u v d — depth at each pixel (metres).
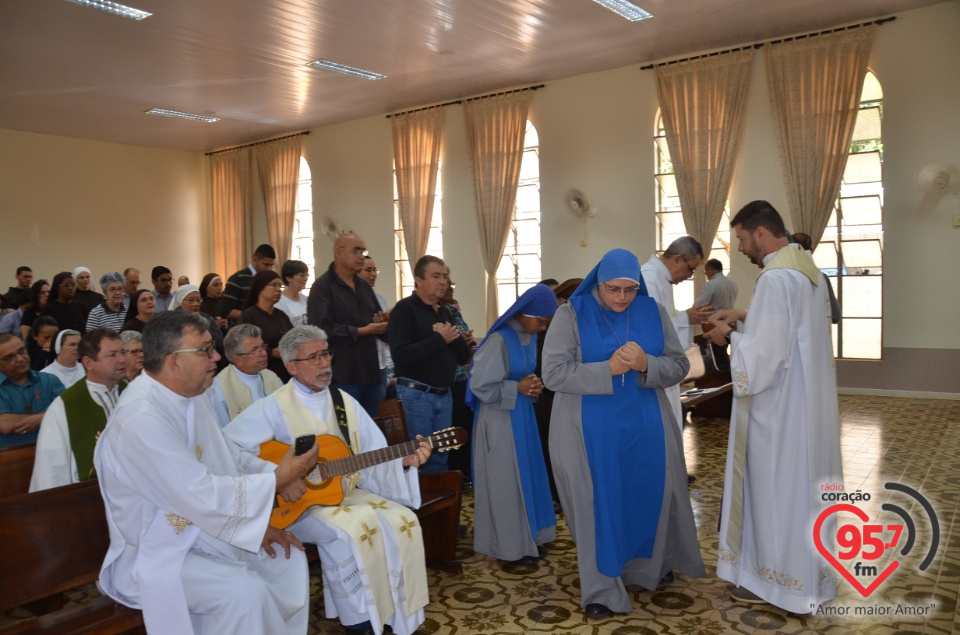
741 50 9.34
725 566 3.19
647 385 3.03
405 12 7.89
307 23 8.15
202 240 16.03
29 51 8.87
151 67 9.65
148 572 2.35
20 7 7.47
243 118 12.90
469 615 3.09
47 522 2.48
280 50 9.09
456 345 3.99
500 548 3.50
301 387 3.07
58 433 3.12
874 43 8.56
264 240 15.17
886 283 8.69
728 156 9.48
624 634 2.87
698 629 2.89
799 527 2.92
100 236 14.43
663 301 4.41
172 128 13.49
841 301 9.10
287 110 12.42
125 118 12.57
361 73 10.27
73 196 14.05
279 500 2.82
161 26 8.11
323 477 2.90
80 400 3.21
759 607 3.08
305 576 2.69
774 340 2.89
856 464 5.29
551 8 7.91
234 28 8.25
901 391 8.62
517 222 11.66
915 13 8.30
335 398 3.18
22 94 10.84
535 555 3.57
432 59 9.67
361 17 7.99
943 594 3.15
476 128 11.63
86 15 7.74
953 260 8.27
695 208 9.77
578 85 10.76
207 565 2.40
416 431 3.89
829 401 3.04
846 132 8.72
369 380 4.38
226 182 15.52
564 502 3.13
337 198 13.80
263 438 2.94
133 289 9.81
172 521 2.38
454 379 3.99
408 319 3.90
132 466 2.32
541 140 11.16
